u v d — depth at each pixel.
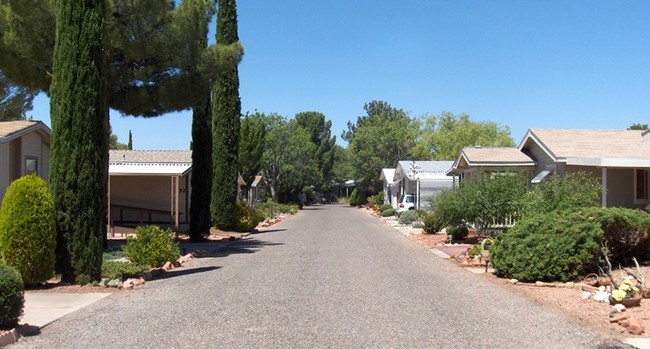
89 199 13.26
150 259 15.70
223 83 31.05
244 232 31.05
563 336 8.41
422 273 15.27
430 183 47.97
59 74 13.37
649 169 22.97
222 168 30.84
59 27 13.51
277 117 75.75
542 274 13.44
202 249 22.22
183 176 29.78
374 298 11.44
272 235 29.88
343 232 31.77
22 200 12.27
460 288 12.80
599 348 7.73
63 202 13.09
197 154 26.38
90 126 13.34
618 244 14.48
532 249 13.57
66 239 13.08
